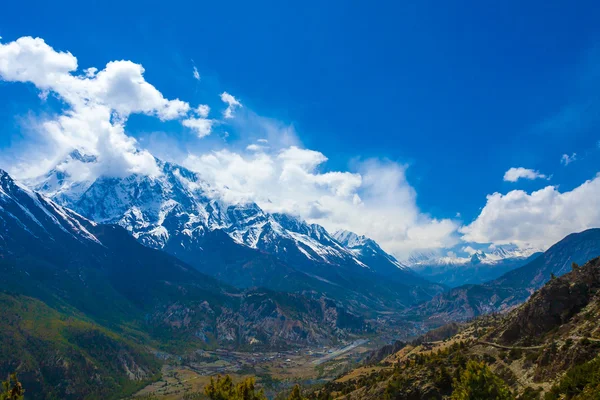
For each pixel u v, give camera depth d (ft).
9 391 252.83
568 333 498.28
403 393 502.79
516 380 467.11
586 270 604.90
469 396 338.54
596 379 341.82
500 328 628.69
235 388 334.65
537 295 597.52
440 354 652.07
